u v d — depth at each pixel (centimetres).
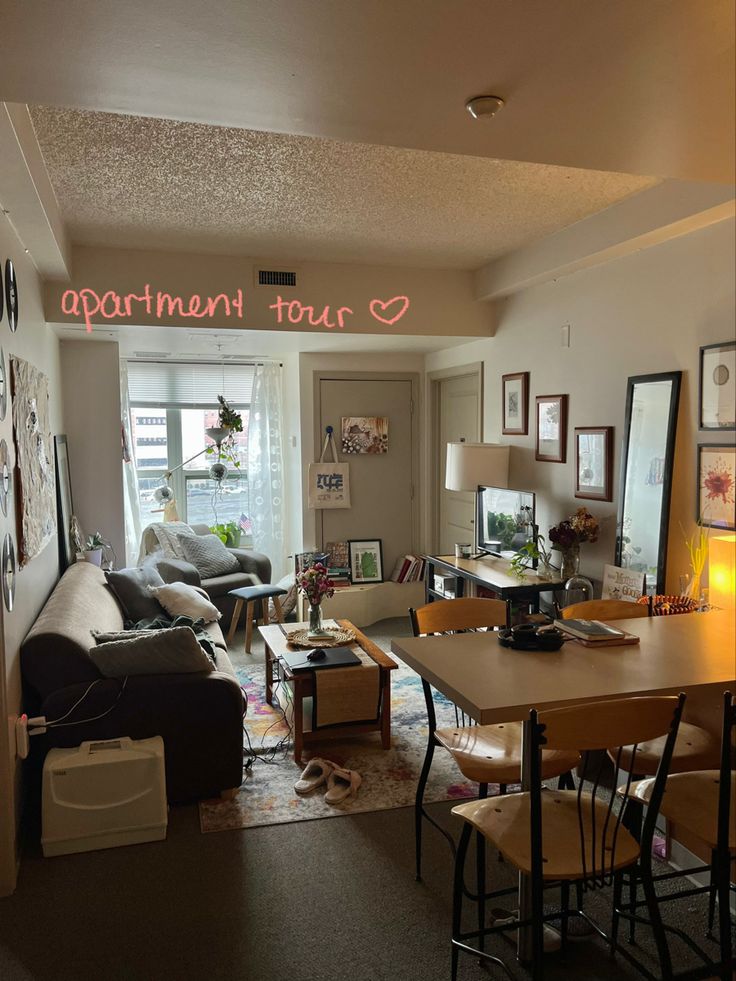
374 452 657
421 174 339
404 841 287
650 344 386
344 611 607
